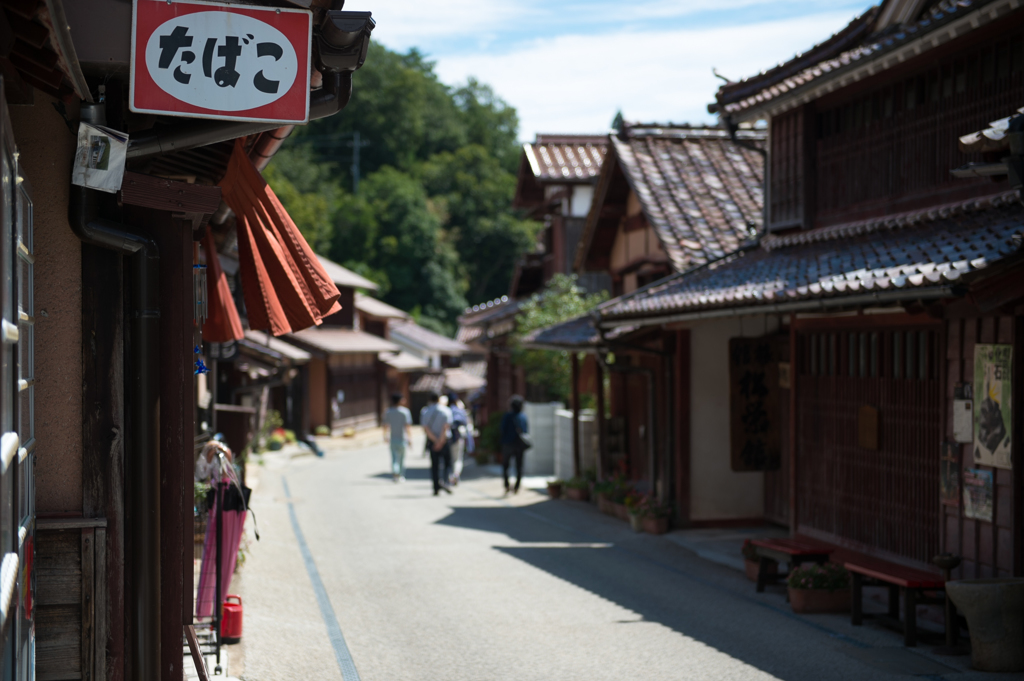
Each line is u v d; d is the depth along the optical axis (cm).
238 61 436
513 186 7662
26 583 387
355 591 960
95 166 431
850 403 1009
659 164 1738
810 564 1036
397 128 7706
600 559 1155
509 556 1175
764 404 1315
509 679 652
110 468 458
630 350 1443
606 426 1803
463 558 1158
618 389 1881
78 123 448
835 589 852
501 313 2817
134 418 462
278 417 3275
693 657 702
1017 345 738
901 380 923
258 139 570
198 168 671
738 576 1042
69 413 455
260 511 1598
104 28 433
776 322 1352
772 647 730
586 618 839
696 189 1678
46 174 450
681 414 1391
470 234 7419
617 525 1445
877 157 1116
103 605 455
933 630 782
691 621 824
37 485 453
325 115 476
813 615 846
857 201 1157
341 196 6950
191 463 488
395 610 875
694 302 1091
